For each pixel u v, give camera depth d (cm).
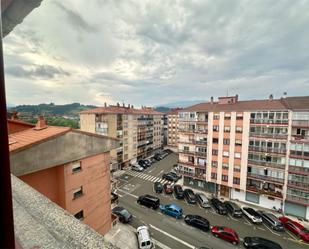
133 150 4200
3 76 79
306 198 2073
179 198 2558
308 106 2078
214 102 3156
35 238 150
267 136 2278
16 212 191
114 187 2870
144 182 3189
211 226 1936
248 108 2425
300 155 2084
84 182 841
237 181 2519
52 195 724
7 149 81
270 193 2284
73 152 775
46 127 877
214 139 2683
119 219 1947
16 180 287
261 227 1939
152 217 2067
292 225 1878
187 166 2988
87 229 164
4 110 79
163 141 6178
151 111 5341
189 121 2950
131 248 1541
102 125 3541
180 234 1778
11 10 287
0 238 81
